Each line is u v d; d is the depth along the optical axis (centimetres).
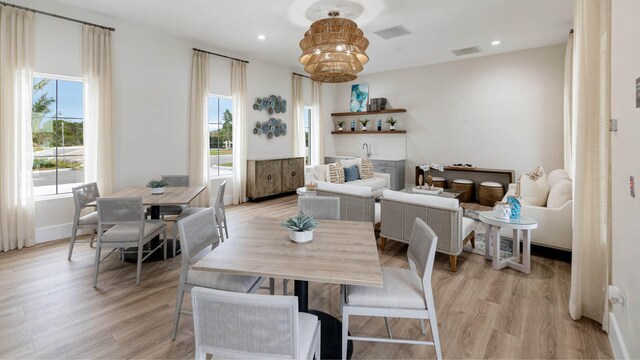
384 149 823
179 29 498
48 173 428
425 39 545
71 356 195
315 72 335
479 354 200
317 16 442
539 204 378
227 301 114
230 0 395
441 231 330
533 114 618
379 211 430
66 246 391
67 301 261
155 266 335
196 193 381
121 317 239
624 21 172
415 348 208
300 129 781
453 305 260
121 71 467
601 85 225
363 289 188
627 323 174
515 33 517
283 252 182
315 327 158
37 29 389
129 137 481
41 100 417
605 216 227
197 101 562
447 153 725
